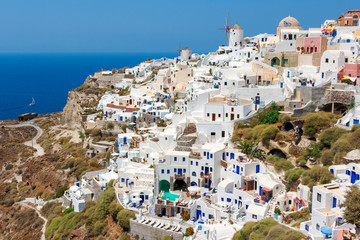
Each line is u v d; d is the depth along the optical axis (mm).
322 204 71062
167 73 196000
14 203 161250
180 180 107875
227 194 95500
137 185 110875
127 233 98188
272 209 84500
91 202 119562
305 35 159500
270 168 100562
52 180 164875
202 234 86062
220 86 138375
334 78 119562
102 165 156625
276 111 116188
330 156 93812
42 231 129500
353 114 103688
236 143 112438
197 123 119438
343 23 165625
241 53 179500
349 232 62906
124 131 169500
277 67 145250
